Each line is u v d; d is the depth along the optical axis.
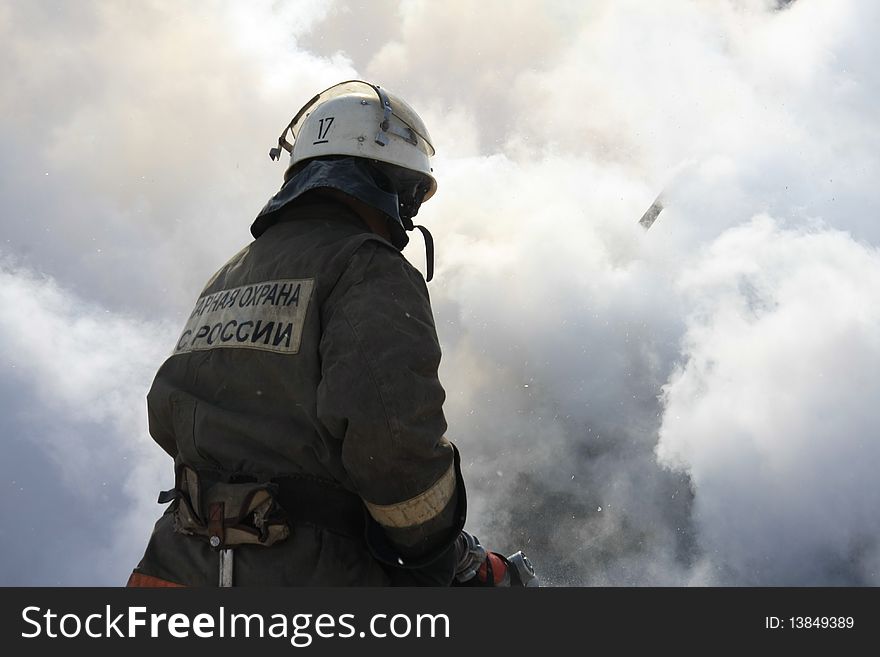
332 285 1.72
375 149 1.94
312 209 1.91
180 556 1.74
